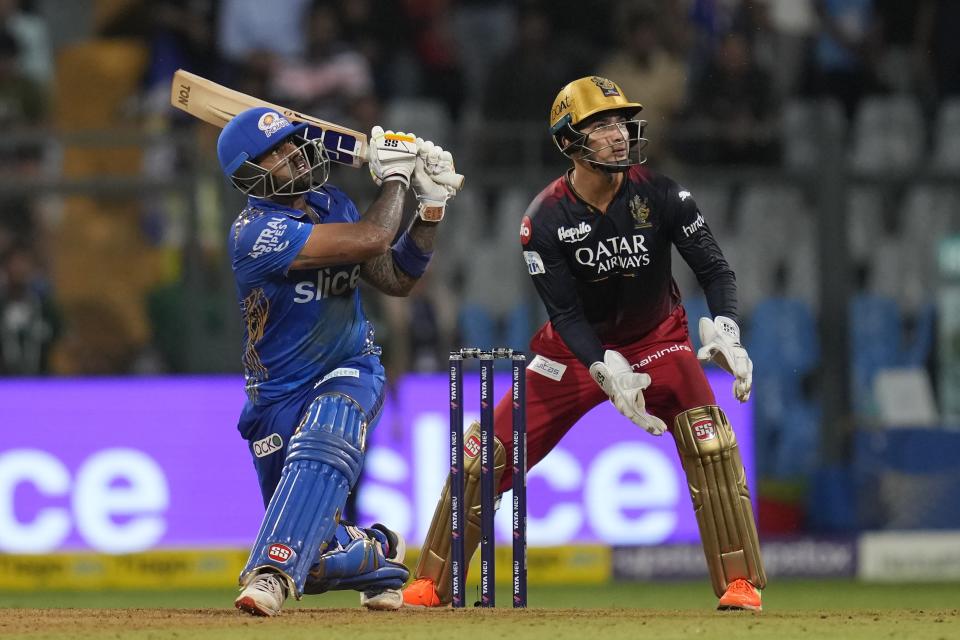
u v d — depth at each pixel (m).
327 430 17.02
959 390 37.16
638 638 14.21
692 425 19.23
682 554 34.25
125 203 36.31
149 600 30.59
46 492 33.38
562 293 18.73
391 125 42.38
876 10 44.16
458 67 44.16
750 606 18.81
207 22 43.81
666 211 18.73
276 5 43.56
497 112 41.41
